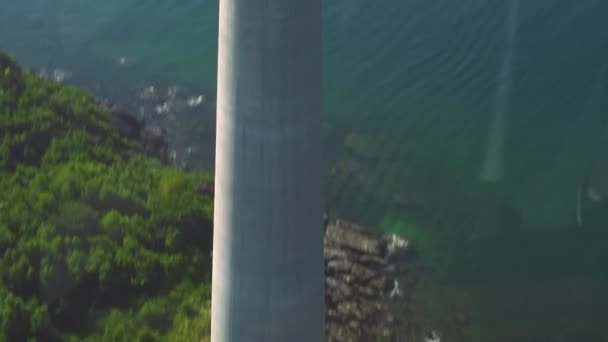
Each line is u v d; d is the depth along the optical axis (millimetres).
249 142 19250
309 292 20812
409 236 39000
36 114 38906
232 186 19797
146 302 31000
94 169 36531
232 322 21078
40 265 30969
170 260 32625
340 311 34625
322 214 20750
